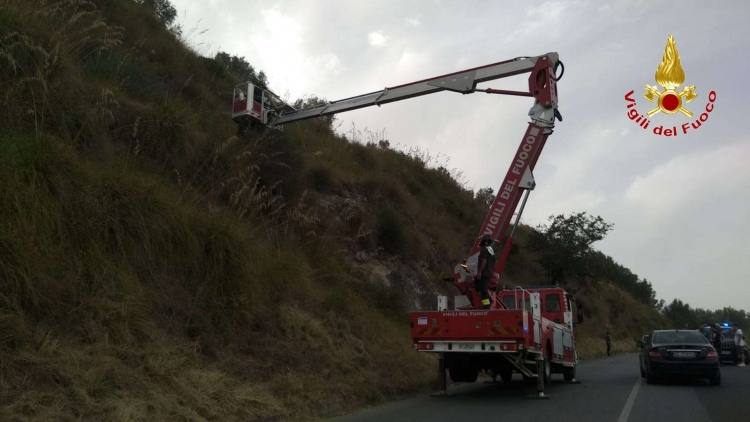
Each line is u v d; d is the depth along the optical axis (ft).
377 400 37.93
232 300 34.22
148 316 29.14
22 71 32.65
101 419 21.91
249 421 27.50
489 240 40.65
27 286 23.86
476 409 35.09
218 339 32.27
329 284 49.37
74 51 41.91
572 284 111.96
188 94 56.24
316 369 36.04
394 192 76.33
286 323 37.70
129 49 51.49
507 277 103.19
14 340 22.30
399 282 63.93
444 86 48.75
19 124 30.60
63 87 35.22
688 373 49.60
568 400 39.42
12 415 19.57
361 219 63.72
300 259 45.88
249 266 36.47
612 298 197.36
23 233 24.72
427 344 39.11
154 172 39.29
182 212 34.27
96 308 26.37
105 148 36.27
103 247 28.96
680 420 31.35
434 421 30.73
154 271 31.32
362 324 46.01
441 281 73.26
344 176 68.49
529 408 35.42
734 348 82.17
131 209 31.12
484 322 38.04
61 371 22.52
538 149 43.27
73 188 29.19
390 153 94.89
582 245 107.34
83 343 25.04
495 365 43.47
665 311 336.08
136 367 25.90
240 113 53.01
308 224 52.60
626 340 171.22
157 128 42.06
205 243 34.50
